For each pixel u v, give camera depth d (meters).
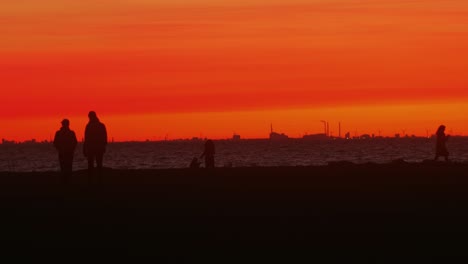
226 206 72.06
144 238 54.16
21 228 59.25
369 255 47.34
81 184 99.31
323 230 56.94
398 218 62.81
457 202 73.94
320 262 45.44
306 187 91.75
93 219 63.78
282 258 46.69
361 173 116.12
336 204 73.06
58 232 57.06
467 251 48.38
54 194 84.88
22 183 102.69
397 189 87.94
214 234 55.59
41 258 47.53
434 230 56.44
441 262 45.22
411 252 48.22
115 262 46.12
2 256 48.16
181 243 52.09
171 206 72.38
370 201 75.44
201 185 96.31
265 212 67.38
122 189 91.00
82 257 47.66
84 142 93.19
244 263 45.41
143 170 131.50
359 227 58.25
